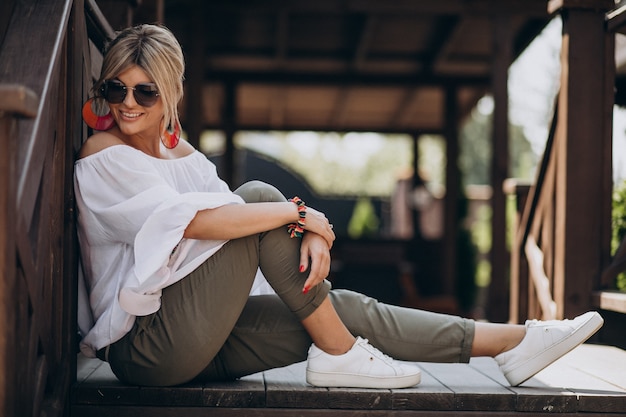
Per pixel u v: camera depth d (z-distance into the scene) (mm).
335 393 2047
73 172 2043
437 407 2066
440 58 8555
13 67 1737
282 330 2129
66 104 2000
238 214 1938
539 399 2086
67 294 2021
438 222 12031
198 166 2283
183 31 7934
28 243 1614
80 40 2111
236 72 9219
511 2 6383
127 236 1984
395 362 2129
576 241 3324
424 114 10906
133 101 2021
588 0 3338
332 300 2182
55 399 1909
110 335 1991
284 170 14578
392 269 8758
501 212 6109
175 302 1979
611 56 3367
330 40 8273
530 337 2180
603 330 3285
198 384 2131
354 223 12805
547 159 3627
